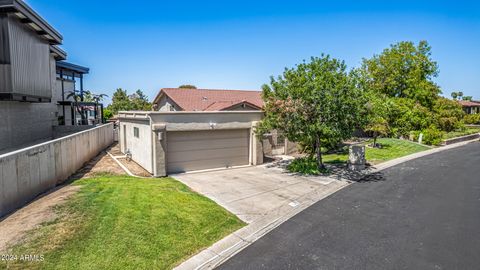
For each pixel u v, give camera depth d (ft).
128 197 26.99
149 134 42.73
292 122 41.68
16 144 51.96
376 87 96.17
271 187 35.78
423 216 25.91
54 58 72.49
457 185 37.22
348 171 45.55
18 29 46.14
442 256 18.54
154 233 20.18
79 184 32.19
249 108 77.20
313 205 29.17
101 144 63.36
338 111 39.68
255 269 17.06
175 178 40.50
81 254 16.81
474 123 144.66
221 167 48.49
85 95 108.47
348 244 20.31
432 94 97.35
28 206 24.48
